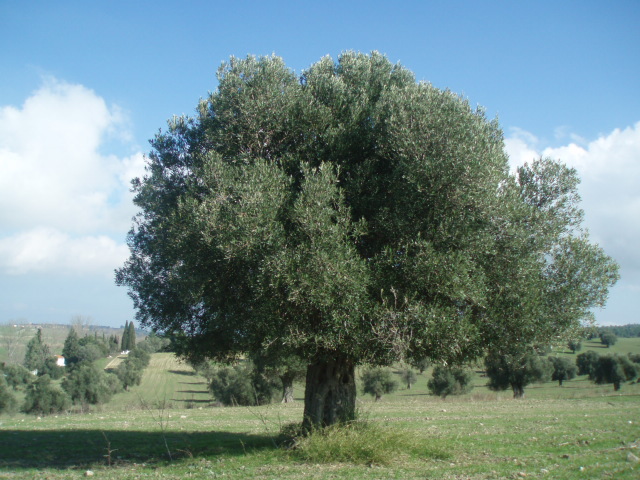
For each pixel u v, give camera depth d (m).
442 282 10.27
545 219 12.09
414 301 10.43
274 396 47.25
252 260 10.66
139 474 10.88
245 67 12.85
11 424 23.27
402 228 10.95
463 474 10.03
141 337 124.75
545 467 10.59
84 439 17.30
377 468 10.79
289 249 10.50
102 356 82.19
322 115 12.53
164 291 13.95
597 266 12.32
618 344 102.06
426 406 30.34
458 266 10.14
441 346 10.33
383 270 10.88
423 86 12.23
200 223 10.66
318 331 10.72
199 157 12.54
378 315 10.27
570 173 12.78
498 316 11.34
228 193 11.09
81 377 42.84
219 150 12.57
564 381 69.50
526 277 11.40
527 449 13.16
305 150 12.55
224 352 14.60
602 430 16.86
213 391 45.66
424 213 11.08
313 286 9.99
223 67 13.09
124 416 27.19
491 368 50.06
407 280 10.65
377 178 11.92
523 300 11.18
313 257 10.07
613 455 11.87
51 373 67.94
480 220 10.99
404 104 11.59
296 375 42.16
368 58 14.35
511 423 19.75
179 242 11.40
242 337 12.52
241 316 11.96
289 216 10.95
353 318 10.25
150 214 13.96
